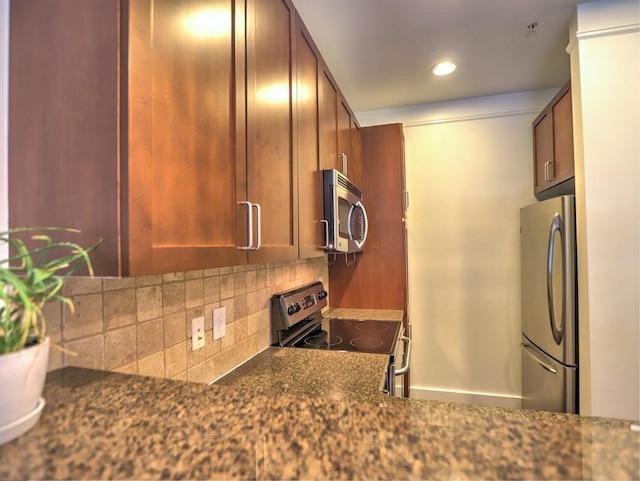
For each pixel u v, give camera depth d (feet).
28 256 1.73
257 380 4.09
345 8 5.53
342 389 3.79
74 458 1.52
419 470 1.42
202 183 2.62
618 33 5.45
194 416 1.88
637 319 5.34
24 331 1.66
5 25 2.32
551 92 8.60
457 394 9.21
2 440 1.60
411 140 9.57
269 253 3.64
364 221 7.31
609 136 5.48
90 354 2.66
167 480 1.38
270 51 3.80
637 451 1.52
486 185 9.08
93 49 2.08
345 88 8.41
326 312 8.09
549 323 6.64
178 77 2.39
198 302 3.89
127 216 1.98
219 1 2.89
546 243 6.75
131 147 1.99
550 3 5.49
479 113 9.05
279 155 3.98
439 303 9.38
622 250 5.41
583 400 5.75
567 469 1.41
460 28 6.11
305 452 1.56
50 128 2.18
